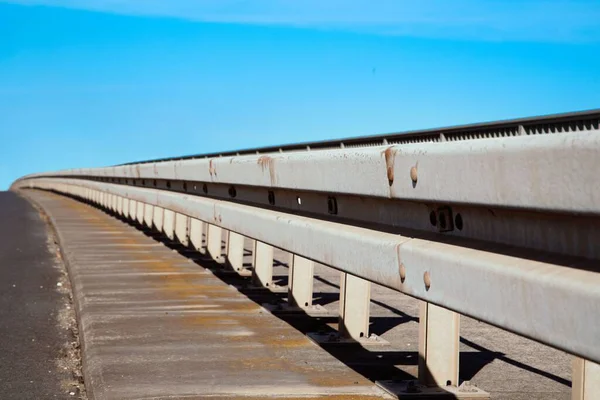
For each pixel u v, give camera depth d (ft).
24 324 26.43
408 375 18.07
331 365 19.07
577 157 8.70
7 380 19.42
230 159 24.39
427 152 11.94
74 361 21.44
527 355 21.11
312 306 26.35
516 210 9.87
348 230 15.46
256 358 19.66
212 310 25.90
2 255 46.65
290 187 18.52
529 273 9.48
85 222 63.52
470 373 19.08
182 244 44.86
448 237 12.08
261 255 30.66
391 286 13.26
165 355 19.76
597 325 8.32
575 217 9.19
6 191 163.53
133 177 47.11
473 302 10.62
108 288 29.94
